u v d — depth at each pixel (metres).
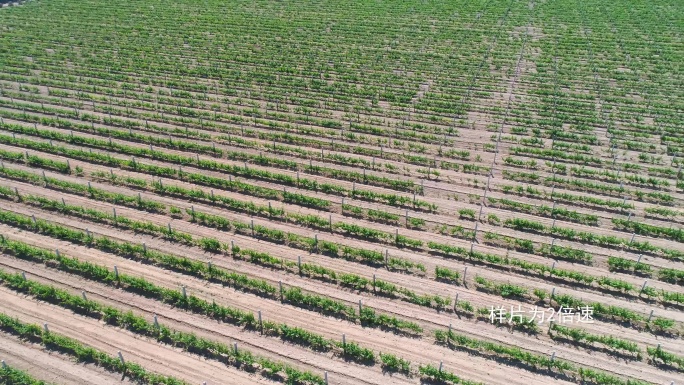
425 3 89.50
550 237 34.97
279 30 76.00
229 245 34.09
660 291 29.97
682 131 47.81
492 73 60.91
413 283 31.12
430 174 41.81
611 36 72.25
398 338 27.62
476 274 31.81
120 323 28.28
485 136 47.34
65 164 41.78
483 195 39.19
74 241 34.28
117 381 25.17
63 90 57.25
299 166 42.72
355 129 48.12
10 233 34.97
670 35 72.88
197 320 28.62
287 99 54.12
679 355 26.69
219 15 83.31
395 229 35.66
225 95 55.53
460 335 27.62
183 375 25.48
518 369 25.91
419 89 56.69
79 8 87.12
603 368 25.95
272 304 29.67
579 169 41.62
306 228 35.84
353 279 30.70
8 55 66.19
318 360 26.39
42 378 25.23
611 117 50.25
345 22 79.38
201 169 42.50
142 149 44.03
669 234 34.94
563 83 57.75
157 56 66.06
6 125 48.28
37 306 29.34
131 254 33.19
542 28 76.38
